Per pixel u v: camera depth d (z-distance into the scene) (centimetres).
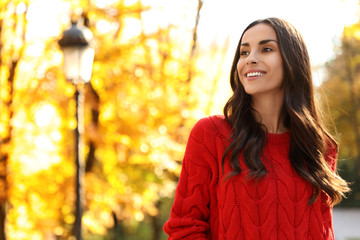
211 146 200
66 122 862
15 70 777
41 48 834
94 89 880
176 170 873
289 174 194
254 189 188
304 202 192
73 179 846
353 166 2027
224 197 193
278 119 206
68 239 848
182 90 927
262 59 199
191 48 959
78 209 591
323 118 215
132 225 1243
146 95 892
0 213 783
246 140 196
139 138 854
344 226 1695
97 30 899
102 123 891
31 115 815
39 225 834
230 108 207
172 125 906
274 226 186
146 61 914
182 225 197
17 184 783
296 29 206
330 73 2231
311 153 200
